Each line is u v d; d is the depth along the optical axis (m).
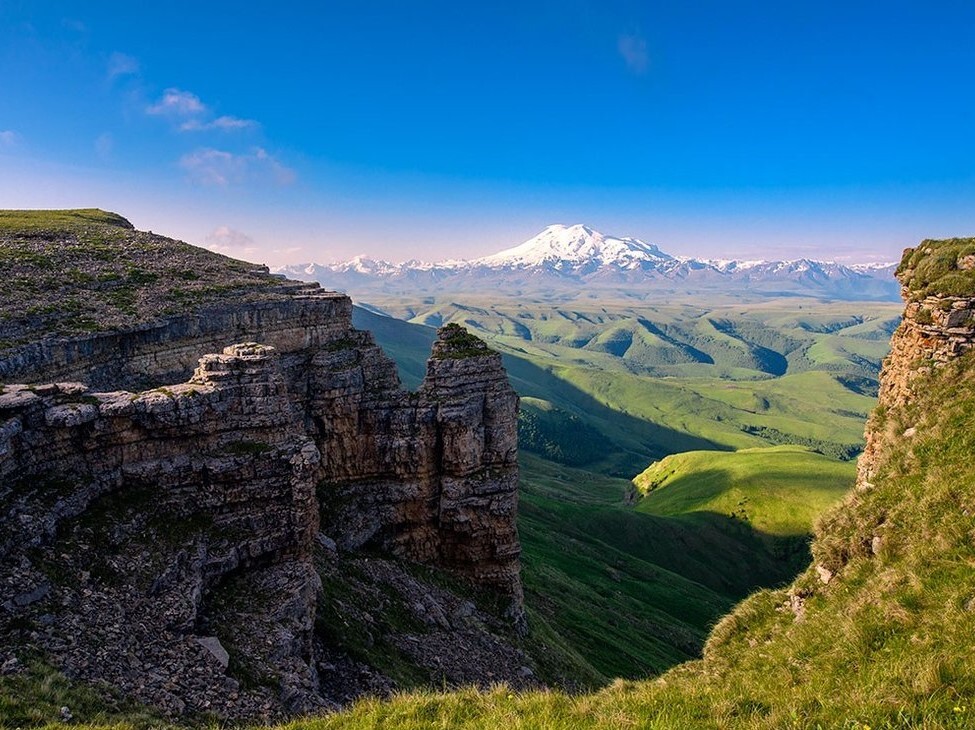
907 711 16.94
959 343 34.03
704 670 26.33
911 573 22.88
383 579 57.44
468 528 65.00
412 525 65.06
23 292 58.78
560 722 21.61
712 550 185.25
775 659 23.69
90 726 22.44
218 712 28.05
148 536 34.69
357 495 64.31
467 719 23.23
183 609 32.19
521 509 157.12
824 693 19.44
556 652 64.69
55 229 86.62
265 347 43.09
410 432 64.75
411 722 23.05
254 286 73.12
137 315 58.12
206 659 30.53
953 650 18.31
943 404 31.42
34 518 31.00
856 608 23.19
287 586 38.59
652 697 22.41
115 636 29.12
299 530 40.25
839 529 29.22
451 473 65.31
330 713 26.55
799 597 28.08
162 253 82.69
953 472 26.56
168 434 37.91
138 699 26.67
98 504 34.66
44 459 33.62
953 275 35.72
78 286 63.72
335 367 66.12
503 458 67.44
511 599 66.44
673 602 127.75
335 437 64.81
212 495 38.34
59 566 30.48
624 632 93.44
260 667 32.34
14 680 23.97
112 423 36.09
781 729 18.31
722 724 19.44
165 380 57.31
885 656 19.98
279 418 41.66
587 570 127.50
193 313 60.62
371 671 41.81
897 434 32.94
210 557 36.31
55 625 27.91
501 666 53.78
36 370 47.44
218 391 39.91
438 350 69.44
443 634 54.34
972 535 22.83
